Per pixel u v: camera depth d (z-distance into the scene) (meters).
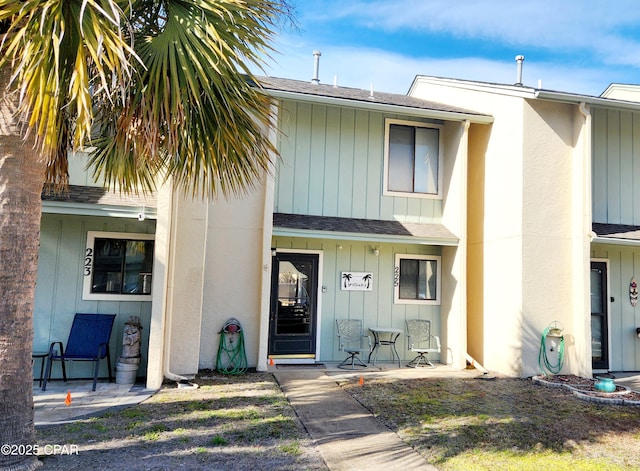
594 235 7.82
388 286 9.28
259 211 8.27
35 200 3.58
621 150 9.27
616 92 11.20
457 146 9.14
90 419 5.01
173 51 3.45
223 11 3.48
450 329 9.01
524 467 4.11
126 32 3.61
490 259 8.82
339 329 8.92
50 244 7.12
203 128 3.96
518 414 5.68
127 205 6.57
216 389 6.55
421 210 9.55
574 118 8.27
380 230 8.70
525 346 7.81
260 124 8.30
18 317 3.47
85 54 2.97
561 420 5.49
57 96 2.88
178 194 7.38
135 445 4.29
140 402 5.75
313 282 8.94
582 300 7.88
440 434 4.89
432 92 11.38
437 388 7.00
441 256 9.53
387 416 5.50
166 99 3.43
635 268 9.20
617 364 8.88
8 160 3.43
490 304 8.73
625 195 9.21
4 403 3.41
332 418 5.39
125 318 7.24
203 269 7.60
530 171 8.05
